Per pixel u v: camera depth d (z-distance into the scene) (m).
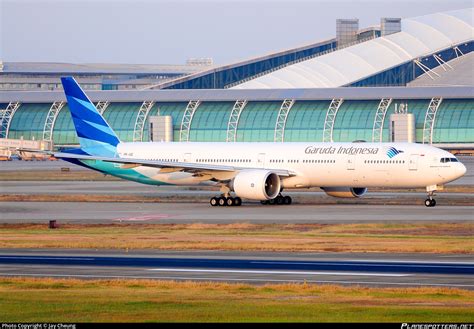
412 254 112.44
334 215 164.38
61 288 86.88
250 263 105.56
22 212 177.12
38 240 129.50
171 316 71.44
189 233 138.12
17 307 75.62
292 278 94.19
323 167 187.25
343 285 88.81
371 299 79.50
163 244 123.50
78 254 115.12
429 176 179.62
